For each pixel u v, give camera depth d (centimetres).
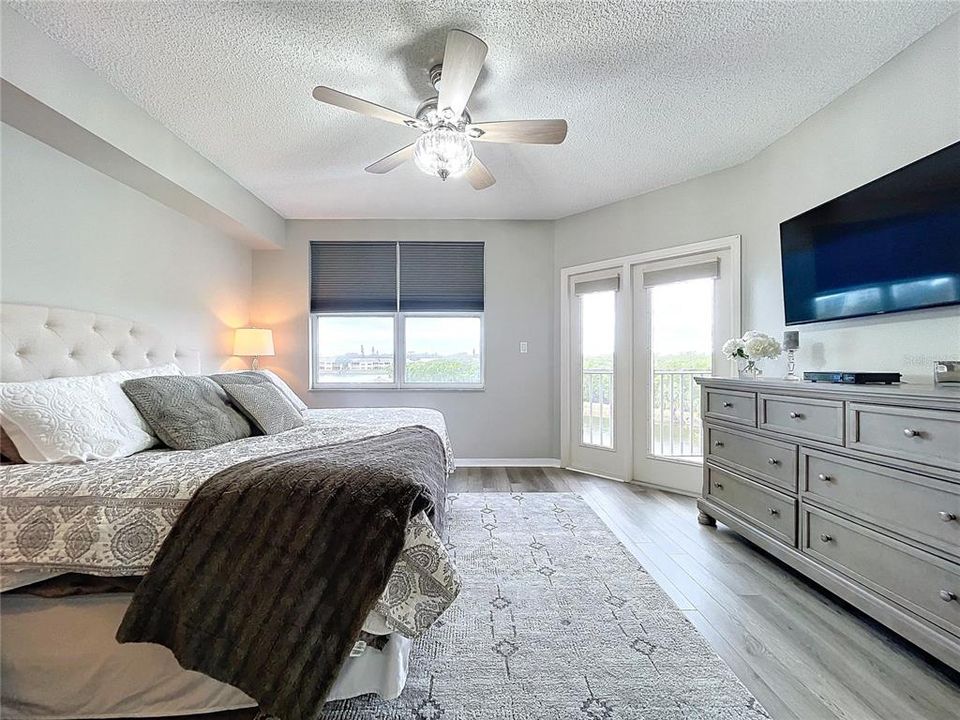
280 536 124
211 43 197
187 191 292
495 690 141
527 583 209
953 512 142
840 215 228
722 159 319
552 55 205
